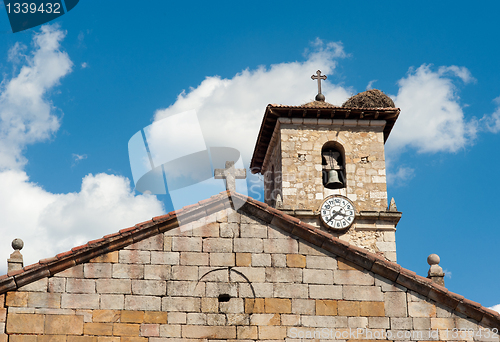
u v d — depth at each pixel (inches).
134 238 706.2
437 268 770.8
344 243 717.9
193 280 700.7
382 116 1225.4
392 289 710.5
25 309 669.3
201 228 719.1
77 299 679.7
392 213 1151.0
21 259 707.4
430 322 700.0
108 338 673.0
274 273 710.5
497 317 696.4
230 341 686.5
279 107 1209.4
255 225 725.3
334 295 706.2
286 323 695.1
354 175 1190.3
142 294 690.2
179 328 684.7
